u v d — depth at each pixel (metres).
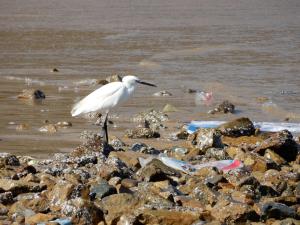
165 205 10.88
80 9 59.91
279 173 13.02
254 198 11.80
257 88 23.83
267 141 14.86
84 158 13.72
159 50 33.19
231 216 10.61
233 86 24.22
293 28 42.75
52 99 21.80
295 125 18.81
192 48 33.88
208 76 26.09
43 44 35.62
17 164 13.69
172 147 15.59
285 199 11.58
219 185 12.40
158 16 52.44
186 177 12.85
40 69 27.81
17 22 47.59
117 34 40.09
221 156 14.52
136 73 26.80
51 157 14.79
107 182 12.09
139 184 11.99
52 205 10.77
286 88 23.81
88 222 10.21
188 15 53.22
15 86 24.12
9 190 11.47
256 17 50.84
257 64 28.77
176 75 26.33
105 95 15.77
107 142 15.36
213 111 20.22
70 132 17.41
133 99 21.83
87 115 19.16
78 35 39.53
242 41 36.41
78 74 26.62
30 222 10.16
